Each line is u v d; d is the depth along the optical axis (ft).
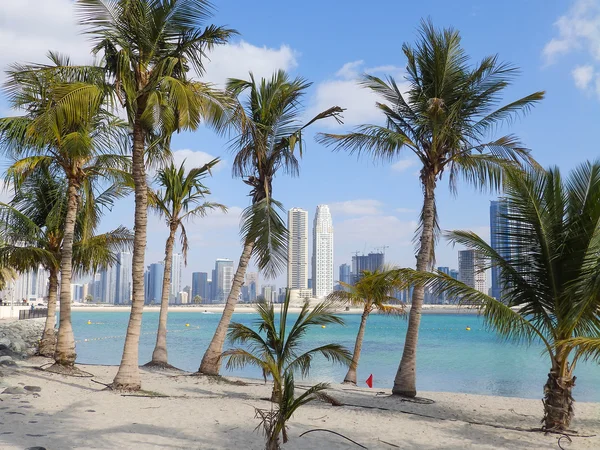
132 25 39.42
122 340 154.30
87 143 45.11
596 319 34.30
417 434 32.19
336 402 40.29
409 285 36.91
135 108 41.60
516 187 34.83
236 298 58.85
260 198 53.21
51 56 48.14
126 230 60.49
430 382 76.13
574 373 86.48
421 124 44.91
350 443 29.07
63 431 27.40
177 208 68.49
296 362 40.22
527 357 114.32
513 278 36.19
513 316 33.71
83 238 56.03
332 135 45.96
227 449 26.27
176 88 37.86
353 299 62.59
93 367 61.67
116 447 25.22
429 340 174.70
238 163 54.70
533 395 64.80
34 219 58.95
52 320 62.44
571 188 35.42
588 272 32.30
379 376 80.33
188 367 86.94
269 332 39.73
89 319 389.60
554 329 35.19
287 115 54.34
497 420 39.29
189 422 31.71
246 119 42.52
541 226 34.19
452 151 46.19
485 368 93.76
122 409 34.42
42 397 36.35
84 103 38.34
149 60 41.34
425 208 46.32
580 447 30.55
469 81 44.91
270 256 42.73
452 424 35.99
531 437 32.89
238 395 45.27
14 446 23.65
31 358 59.72
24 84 45.09
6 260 54.44
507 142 43.42
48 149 49.60
